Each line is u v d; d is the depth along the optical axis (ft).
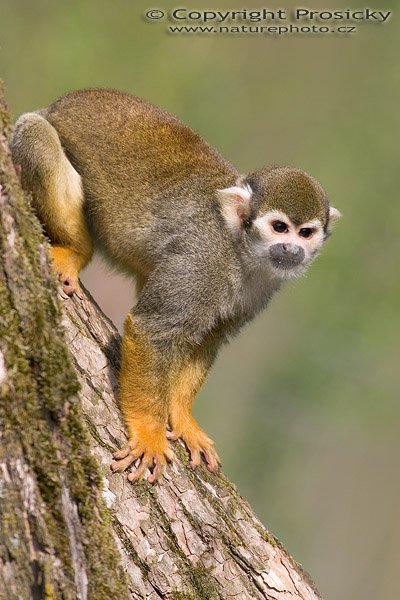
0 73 81.25
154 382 34.27
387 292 85.61
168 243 37.99
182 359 36.94
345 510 83.71
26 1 82.48
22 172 36.86
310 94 88.58
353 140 88.48
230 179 39.45
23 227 26.37
